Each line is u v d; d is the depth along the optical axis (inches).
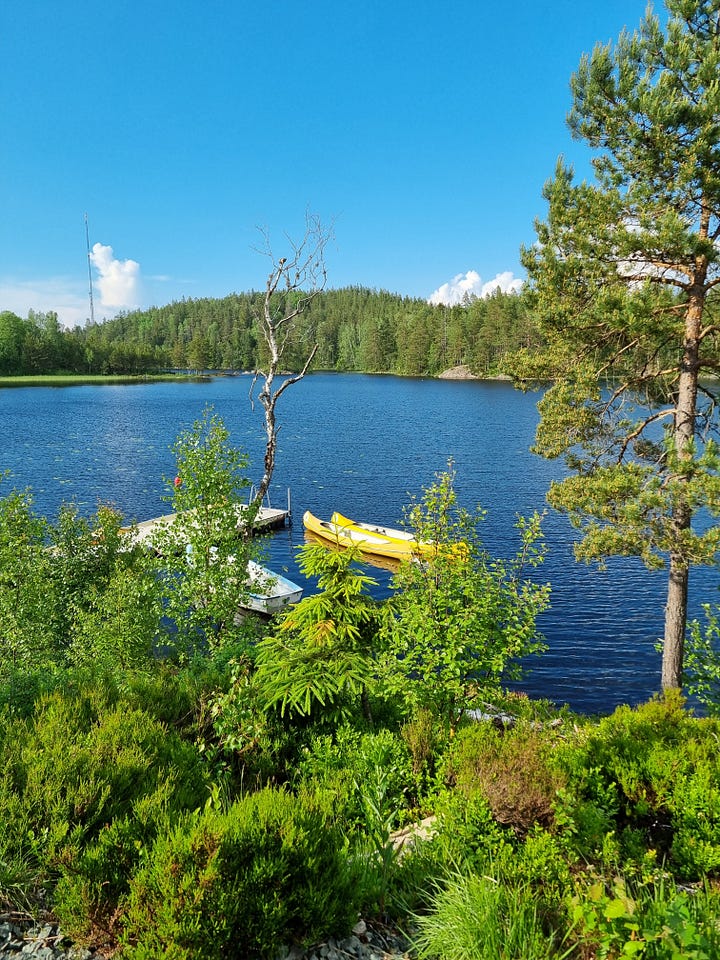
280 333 684.7
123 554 644.7
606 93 455.2
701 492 423.8
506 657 309.0
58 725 217.3
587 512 486.0
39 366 5905.5
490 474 1841.8
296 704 292.7
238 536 556.7
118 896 148.7
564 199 490.9
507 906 147.0
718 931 135.9
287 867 147.1
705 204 434.9
